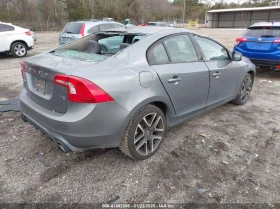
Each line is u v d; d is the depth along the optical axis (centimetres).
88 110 221
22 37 977
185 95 310
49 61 260
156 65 274
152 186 242
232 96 429
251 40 662
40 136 329
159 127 290
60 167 267
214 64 357
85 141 230
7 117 388
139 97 249
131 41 314
